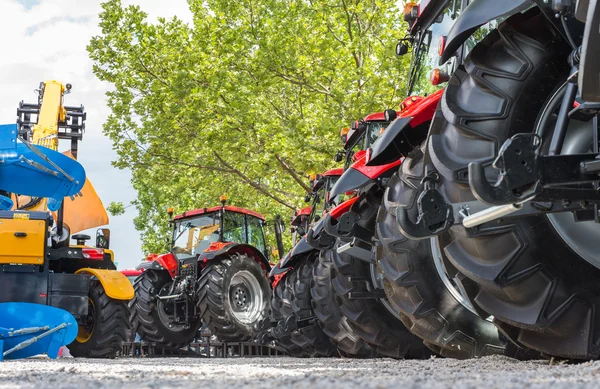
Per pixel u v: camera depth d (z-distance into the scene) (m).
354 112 15.91
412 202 5.24
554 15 3.60
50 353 7.18
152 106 19.30
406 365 4.70
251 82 17.84
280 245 13.97
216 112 18.41
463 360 5.20
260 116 17.88
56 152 7.11
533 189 3.30
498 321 4.23
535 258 3.98
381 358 7.88
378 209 6.38
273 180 21.08
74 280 8.38
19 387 2.52
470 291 4.32
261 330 11.35
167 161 19.97
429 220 4.09
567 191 3.52
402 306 5.80
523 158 3.30
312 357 10.16
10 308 7.13
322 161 16.50
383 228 5.79
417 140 5.48
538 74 4.02
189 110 18.31
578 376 2.74
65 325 7.22
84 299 8.41
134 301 13.75
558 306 3.95
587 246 3.94
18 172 6.99
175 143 19.22
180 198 26.06
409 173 5.47
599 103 3.33
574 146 3.79
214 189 20.84
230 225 14.45
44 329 7.12
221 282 12.55
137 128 19.92
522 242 3.99
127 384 2.56
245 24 18.33
